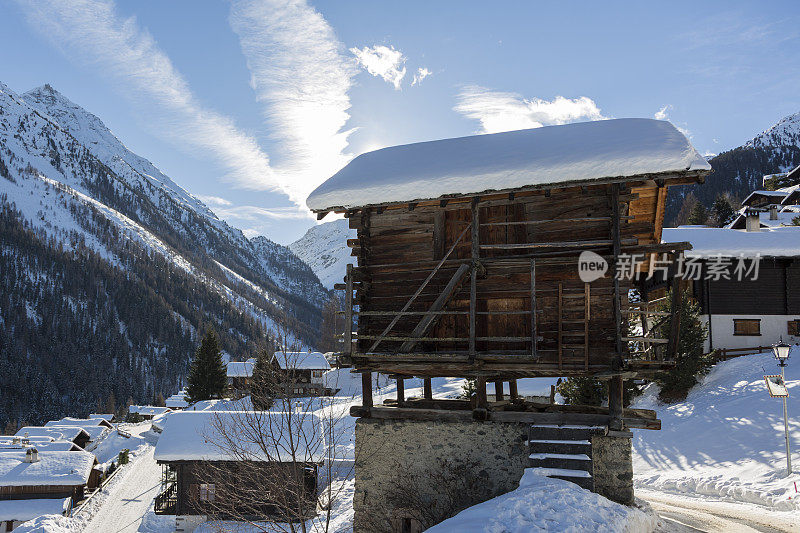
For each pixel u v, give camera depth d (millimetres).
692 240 39188
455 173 13766
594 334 13406
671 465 24281
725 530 14000
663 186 13383
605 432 13117
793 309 36906
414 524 14266
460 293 14523
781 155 184750
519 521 10625
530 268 13648
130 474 51312
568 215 13859
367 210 15125
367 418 15055
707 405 29969
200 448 29000
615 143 13008
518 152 13781
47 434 69062
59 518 32750
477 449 14156
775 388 20266
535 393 38375
